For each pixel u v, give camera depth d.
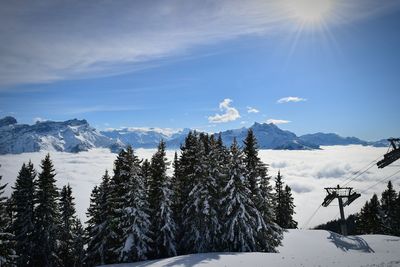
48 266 44.03
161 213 38.62
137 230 36.12
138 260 36.12
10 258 32.31
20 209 43.69
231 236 38.09
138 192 37.47
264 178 42.69
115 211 37.75
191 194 39.44
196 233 39.50
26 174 44.38
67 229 54.06
